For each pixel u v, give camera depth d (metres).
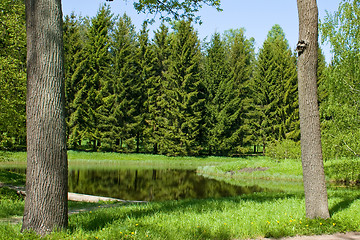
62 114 4.67
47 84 4.54
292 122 34.12
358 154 12.87
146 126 37.59
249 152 42.88
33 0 4.68
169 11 8.07
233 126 37.56
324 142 13.81
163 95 37.47
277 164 24.06
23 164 25.98
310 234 5.01
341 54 12.38
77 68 33.47
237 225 5.23
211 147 37.88
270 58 36.50
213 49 37.66
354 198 8.48
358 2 12.03
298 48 5.82
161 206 7.68
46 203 4.41
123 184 18.08
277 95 35.72
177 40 35.97
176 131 35.81
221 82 36.47
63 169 4.61
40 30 4.62
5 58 13.52
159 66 39.12
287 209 6.69
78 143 37.53
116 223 5.29
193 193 15.33
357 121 12.62
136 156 34.88
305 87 5.79
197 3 7.93
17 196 10.82
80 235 4.36
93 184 17.73
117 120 35.09
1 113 12.88
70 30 34.19
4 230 4.57
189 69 35.22
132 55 37.72
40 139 4.46
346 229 5.24
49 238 4.12
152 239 4.35
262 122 36.31
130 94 35.81
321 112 14.00
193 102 35.91
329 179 18.36
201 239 4.53
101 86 35.69
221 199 9.36
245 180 20.64
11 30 13.63
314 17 5.76
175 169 27.50
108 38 36.62
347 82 12.37
